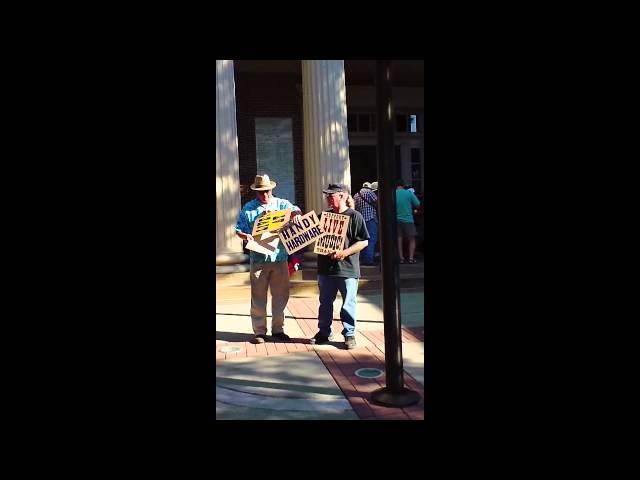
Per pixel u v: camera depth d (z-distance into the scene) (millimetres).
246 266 7754
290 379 3996
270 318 6418
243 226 5180
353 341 4875
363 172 12062
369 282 7875
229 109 7773
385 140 3404
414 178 12320
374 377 4016
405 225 9320
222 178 7711
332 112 8258
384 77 3396
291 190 11180
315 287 7891
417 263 9234
